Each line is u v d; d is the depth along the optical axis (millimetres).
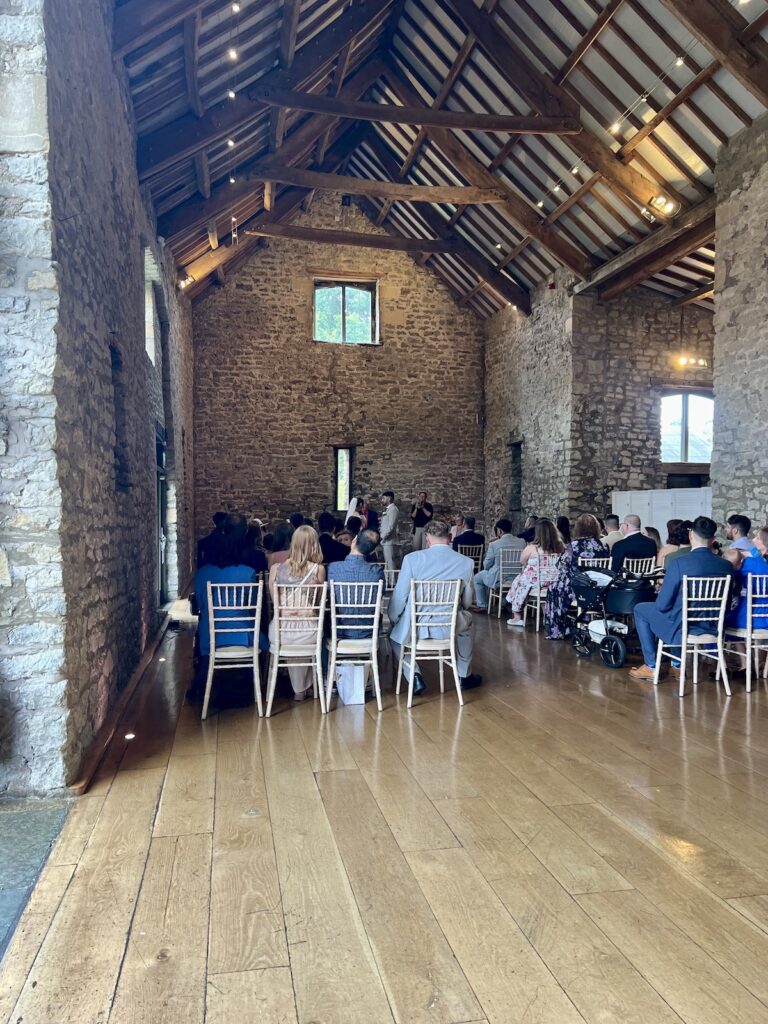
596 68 6281
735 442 6027
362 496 11648
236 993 1447
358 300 11844
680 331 9461
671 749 2949
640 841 2129
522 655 4902
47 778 2428
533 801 2416
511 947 1605
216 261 9195
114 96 3914
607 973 1518
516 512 11000
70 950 1590
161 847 2078
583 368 9070
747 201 5848
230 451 11102
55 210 2441
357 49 7129
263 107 5789
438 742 3033
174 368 8000
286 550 4855
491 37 6535
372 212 11492
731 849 2084
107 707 3324
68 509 2535
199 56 4762
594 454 9141
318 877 1908
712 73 5551
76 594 2631
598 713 3479
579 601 4852
